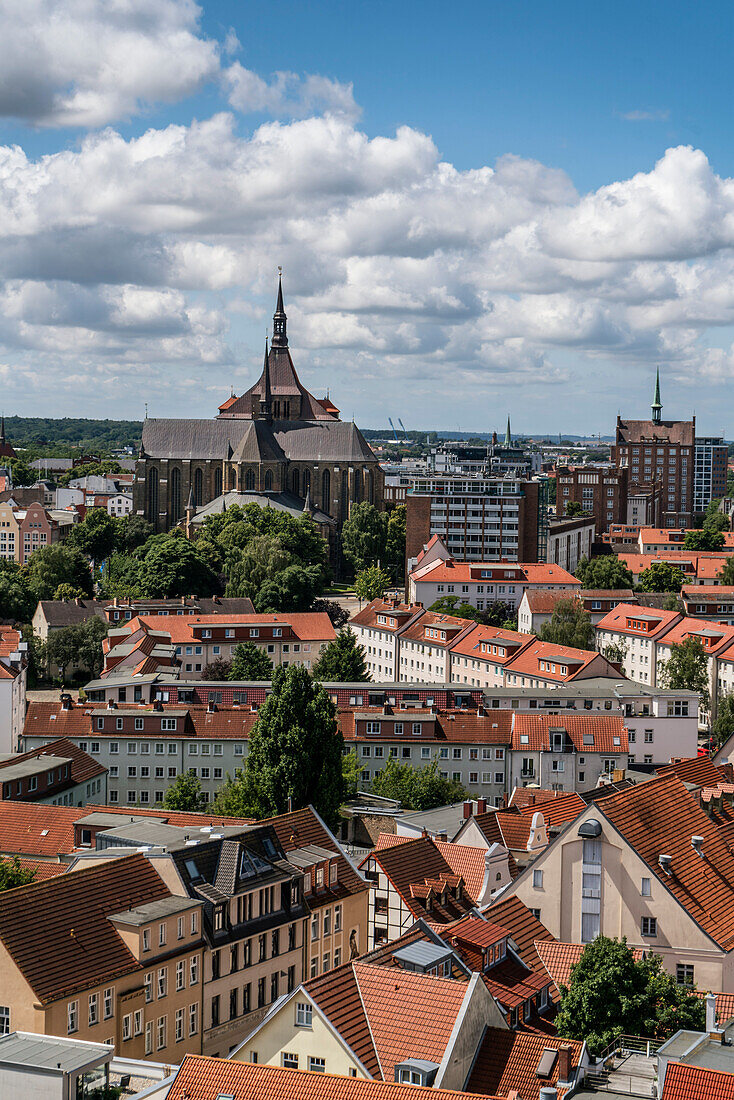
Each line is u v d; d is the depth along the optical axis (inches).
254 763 6688.0
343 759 7253.9
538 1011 3604.8
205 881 4367.6
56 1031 3641.7
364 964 3243.1
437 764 7780.5
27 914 3794.3
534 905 4188.0
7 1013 3644.2
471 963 3607.3
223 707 7834.6
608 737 7780.5
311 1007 3102.9
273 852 4719.5
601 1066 3122.5
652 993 3427.7
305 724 6673.2
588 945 3627.0
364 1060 3031.5
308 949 4660.4
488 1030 3117.6
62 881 3973.9
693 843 4318.4
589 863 4138.8
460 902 4749.0
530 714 7869.1
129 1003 3880.4
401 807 6993.1
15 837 5369.1
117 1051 3850.9
